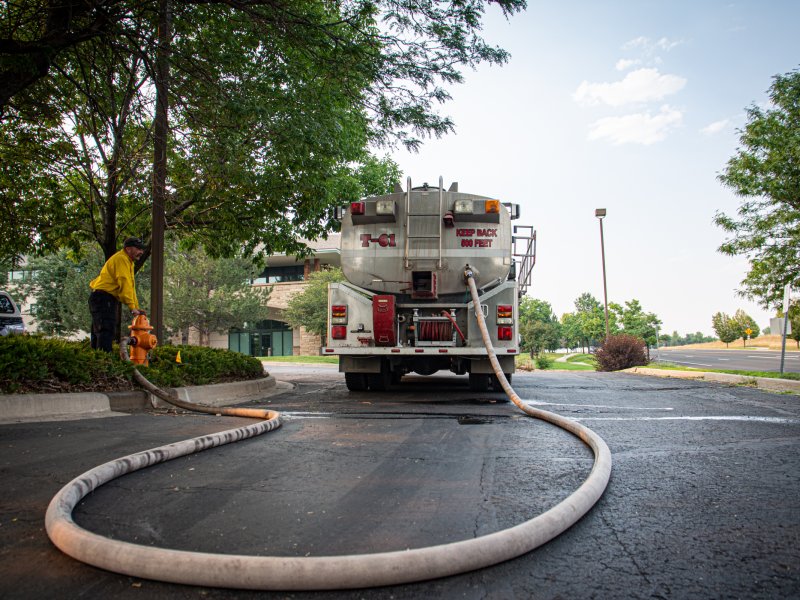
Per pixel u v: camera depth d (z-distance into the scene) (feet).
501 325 29.09
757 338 342.85
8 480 12.00
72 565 7.74
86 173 35.22
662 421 21.40
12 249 39.86
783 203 41.27
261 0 26.50
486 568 7.75
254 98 27.73
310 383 42.78
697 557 8.21
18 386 20.74
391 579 7.14
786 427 19.90
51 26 24.30
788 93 40.06
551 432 18.57
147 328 26.58
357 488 11.67
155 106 31.04
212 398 28.94
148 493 11.19
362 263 29.99
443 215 29.53
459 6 25.75
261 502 10.65
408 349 29.22
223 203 37.88
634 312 204.13
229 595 6.93
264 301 124.26
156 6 27.96
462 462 14.10
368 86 28.84
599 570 7.74
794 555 8.30
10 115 30.96
